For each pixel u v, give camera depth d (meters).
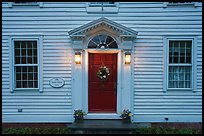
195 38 8.66
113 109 8.91
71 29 8.70
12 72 8.76
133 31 8.42
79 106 8.75
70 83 8.80
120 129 7.76
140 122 8.79
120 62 8.73
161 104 8.80
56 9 8.69
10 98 8.84
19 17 8.68
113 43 8.73
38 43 8.72
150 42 8.70
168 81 8.80
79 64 8.69
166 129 7.55
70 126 7.92
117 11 8.65
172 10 8.65
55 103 8.83
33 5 8.66
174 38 8.68
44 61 8.76
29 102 8.85
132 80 8.75
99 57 8.89
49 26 8.70
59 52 8.73
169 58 8.80
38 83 8.79
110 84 8.93
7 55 8.75
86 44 8.70
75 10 8.68
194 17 8.63
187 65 8.75
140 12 8.66
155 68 8.73
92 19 8.68
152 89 8.78
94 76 8.91
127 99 8.73
